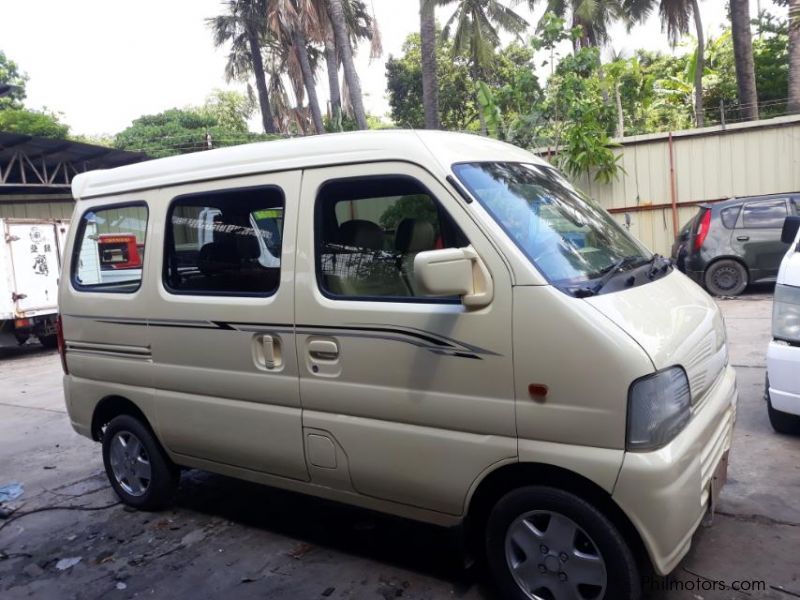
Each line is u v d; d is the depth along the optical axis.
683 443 2.63
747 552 3.35
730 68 28.03
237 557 3.80
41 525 4.46
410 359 3.02
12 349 13.24
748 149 12.60
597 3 25.78
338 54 26.98
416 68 34.47
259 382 3.57
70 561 3.91
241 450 3.72
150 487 4.41
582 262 2.99
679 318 2.94
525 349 2.73
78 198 4.57
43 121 23.22
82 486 5.15
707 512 2.98
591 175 13.72
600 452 2.61
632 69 24.77
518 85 14.80
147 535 4.18
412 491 3.11
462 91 34.25
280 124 35.09
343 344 3.22
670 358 2.65
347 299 3.22
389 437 3.12
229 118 40.59
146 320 4.07
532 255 2.80
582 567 2.77
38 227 11.95
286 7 24.31
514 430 2.79
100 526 4.37
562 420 2.67
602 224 3.58
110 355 4.34
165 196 3.98
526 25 27.41
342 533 4.00
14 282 11.59
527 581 2.92
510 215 2.98
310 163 3.38
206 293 3.78
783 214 10.43
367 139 3.24
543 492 2.79
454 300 2.95
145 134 27.02
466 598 3.20
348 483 3.33
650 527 2.54
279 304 3.44
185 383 3.92
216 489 4.86
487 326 2.80
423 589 3.31
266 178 3.53
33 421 7.22
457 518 3.04
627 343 2.56
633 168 13.43
